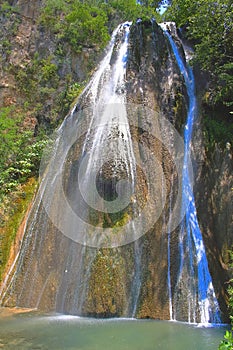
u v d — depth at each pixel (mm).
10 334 6375
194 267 7855
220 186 8852
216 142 9523
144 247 8047
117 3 19875
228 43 10578
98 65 13055
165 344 5910
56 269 8656
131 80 10672
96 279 7801
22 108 16109
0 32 17516
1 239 10273
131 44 11414
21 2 18031
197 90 10922
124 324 6949
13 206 11219
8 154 13438
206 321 7125
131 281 7730
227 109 10367
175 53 11617
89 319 7344
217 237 8352
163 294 7570
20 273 9203
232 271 7641
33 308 8375
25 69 16688
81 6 17906
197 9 11711
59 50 16609
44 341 6020
